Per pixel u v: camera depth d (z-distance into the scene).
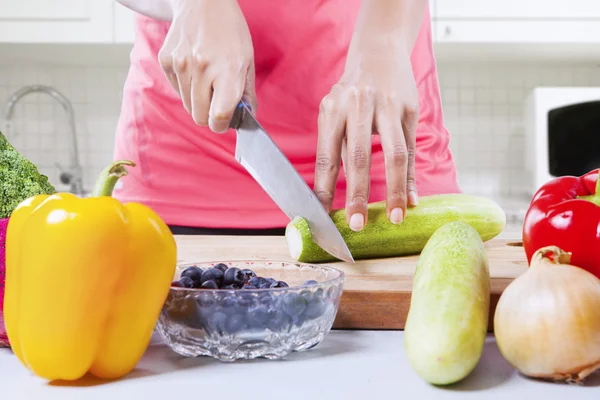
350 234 0.86
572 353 0.49
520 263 0.86
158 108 1.23
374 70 0.83
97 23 2.16
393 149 0.78
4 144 0.69
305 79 1.20
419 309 0.52
